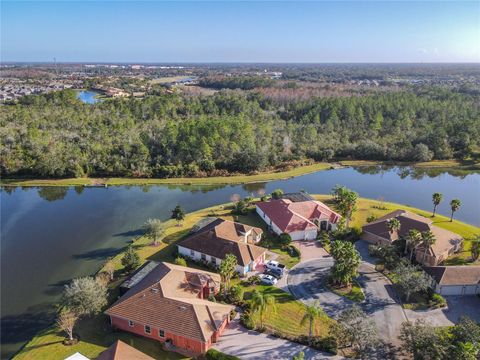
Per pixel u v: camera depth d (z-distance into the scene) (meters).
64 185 109.75
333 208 91.50
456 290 57.31
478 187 115.44
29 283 61.44
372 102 181.50
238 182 115.06
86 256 70.00
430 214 88.88
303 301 55.25
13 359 44.50
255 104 188.00
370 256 68.75
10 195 103.88
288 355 45.00
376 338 43.97
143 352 45.28
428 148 141.12
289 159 133.38
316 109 175.75
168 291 50.22
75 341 47.16
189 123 137.62
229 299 54.88
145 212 91.44
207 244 66.69
